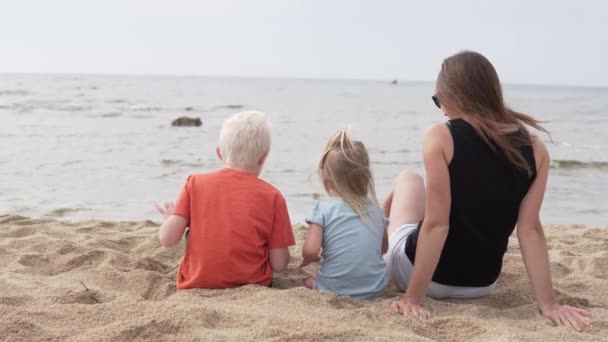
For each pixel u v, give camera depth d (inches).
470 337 98.3
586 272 155.6
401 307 111.3
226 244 122.0
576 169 517.0
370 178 130.3
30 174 405.7
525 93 4576.8
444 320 103.7
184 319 94.2
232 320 97.1
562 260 167.5
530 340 95.3
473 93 109.7
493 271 121.0
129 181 390.9
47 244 165.9
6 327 90.7
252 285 120.7
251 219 123.8
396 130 913.5
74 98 1708.9
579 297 127.4
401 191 138.0
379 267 126.7
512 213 113.9
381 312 107.9
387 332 95.4
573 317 109.5
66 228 202.8
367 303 116.4
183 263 127.4
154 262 152.9
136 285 127.3
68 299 111.4
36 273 141.9
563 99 3014.3
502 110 111.8
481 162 109.0
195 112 1257.4
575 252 182.9
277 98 2230.6
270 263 129.3
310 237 127.3
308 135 787.4
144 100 1734.7
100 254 153.6
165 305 102.2
